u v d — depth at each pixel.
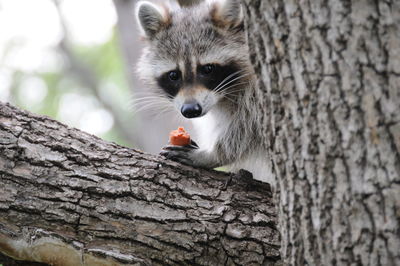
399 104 3.96
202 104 7.96
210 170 6.36
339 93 4.10
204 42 8.23
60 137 6.21
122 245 5.69
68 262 5.71
